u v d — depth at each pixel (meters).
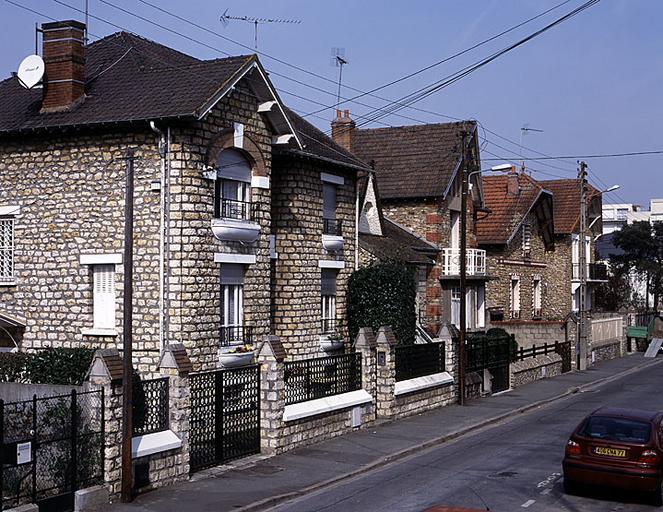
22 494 13.85
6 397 19.64
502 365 34.31
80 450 14.64
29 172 23.55
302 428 20.53
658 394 33.12
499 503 15.40
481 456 20.30
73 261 23.02
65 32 23.28
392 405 24.81
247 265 24.02
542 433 23.86
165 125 21.64
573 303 58.88
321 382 21.72
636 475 15.23
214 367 22.44
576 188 59.38
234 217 23.72
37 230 23.45
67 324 23.12
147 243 21.98
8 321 23.27
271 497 15.73
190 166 21.77
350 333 30.08
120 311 22.52
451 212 41.91
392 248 34.12
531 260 53.09
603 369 44.47
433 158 41.38
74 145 22.95
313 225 28.11
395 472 18.52
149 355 21.91
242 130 23.52
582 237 44.97
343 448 20.69
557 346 42.12
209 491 16.08
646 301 72.94
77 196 22.92
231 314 23.75
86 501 14.36
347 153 32.00
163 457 16.30
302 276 27.56
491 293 48.44
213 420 18.08
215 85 22.20
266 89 23.98
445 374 28.78
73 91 23.23
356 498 15.90
